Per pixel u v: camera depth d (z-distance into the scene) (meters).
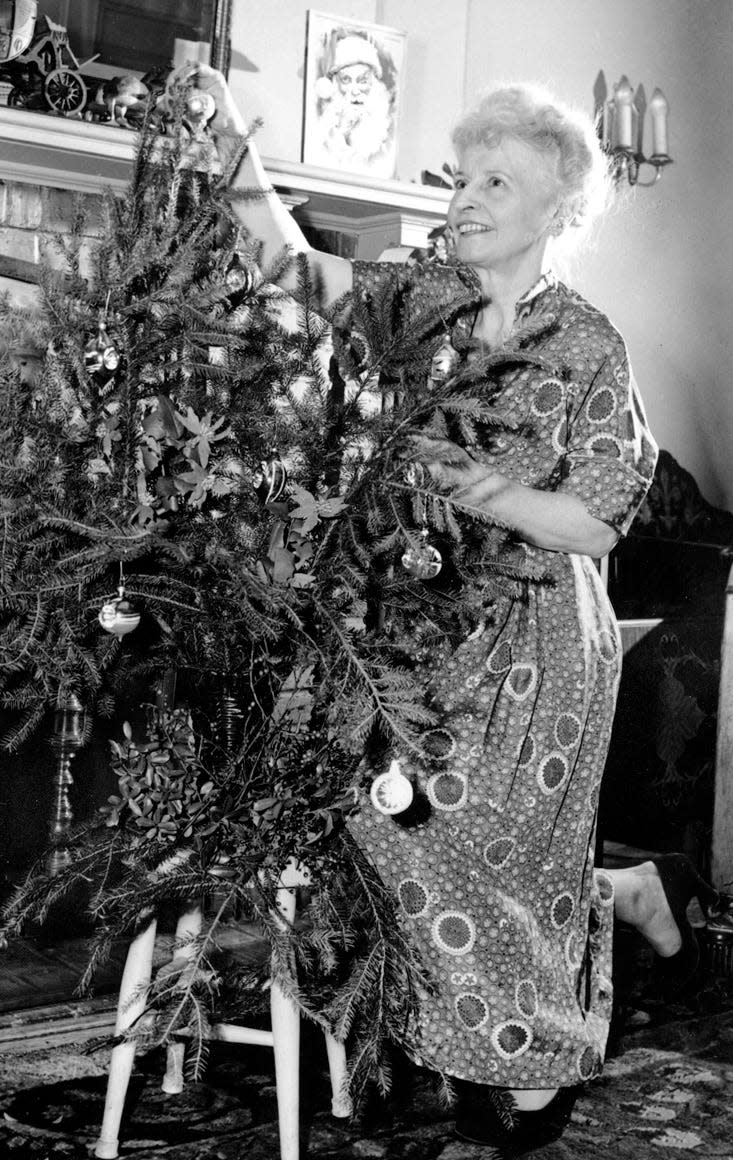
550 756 1.85
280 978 1.65
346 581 1.61
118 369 1.62
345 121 3.06
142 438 1.62
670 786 3.58
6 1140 1.88
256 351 1.71
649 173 3.95
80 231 1.67
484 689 1.82
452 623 1.78
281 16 2.99
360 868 1.75
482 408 1.62
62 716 2.54
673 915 2.49
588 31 3.71
